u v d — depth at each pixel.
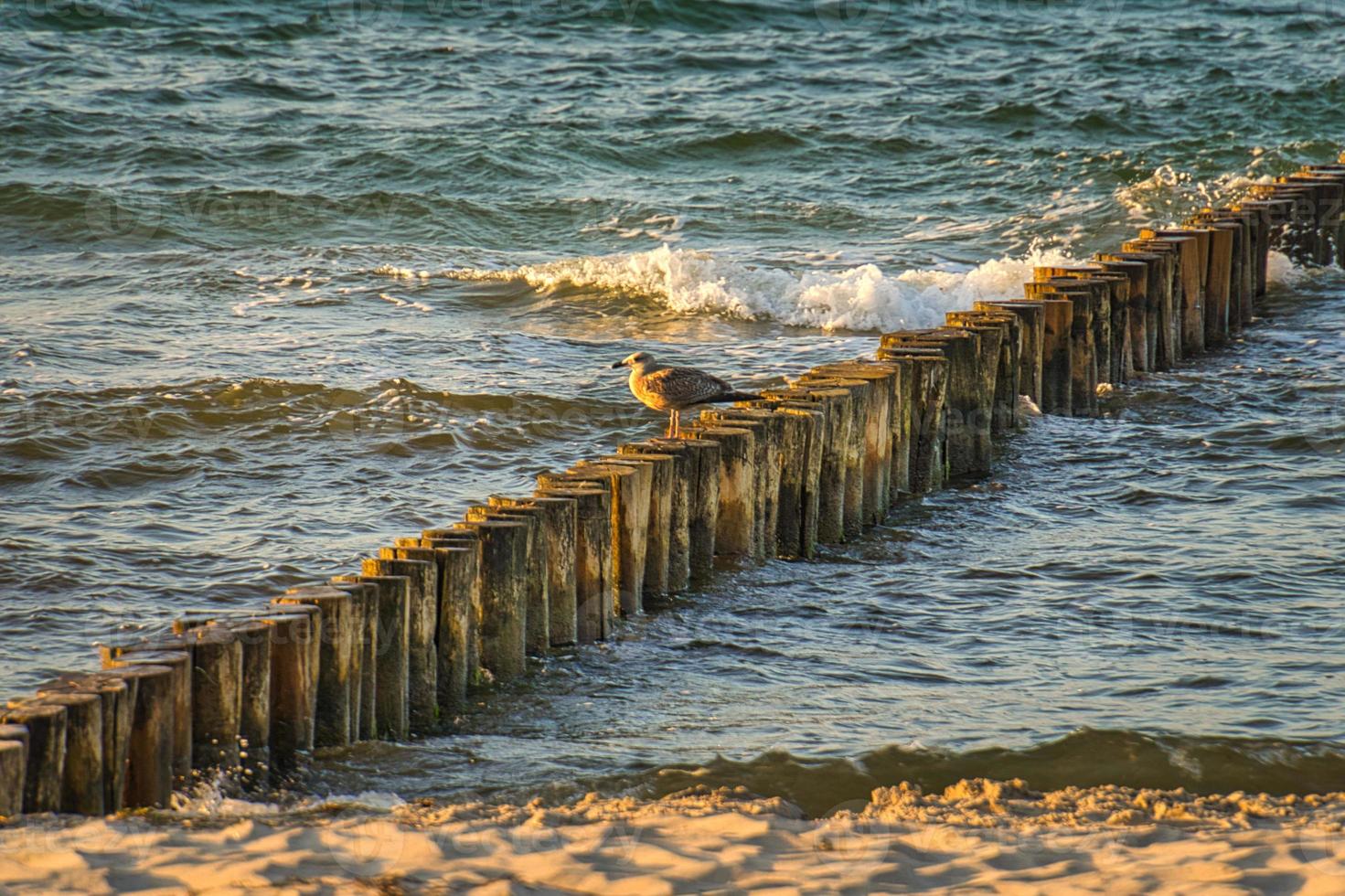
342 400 38.59
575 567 24.50
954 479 34.09
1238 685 22.78
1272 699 22.17
